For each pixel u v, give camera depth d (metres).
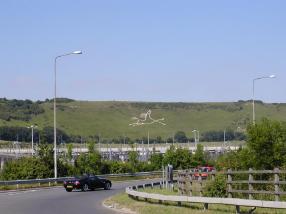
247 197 26.39
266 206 19.94
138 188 40.41
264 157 31.72
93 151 78.88
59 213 24.59
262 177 29.50
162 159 91.62
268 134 31.86
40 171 59.94
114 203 29.78
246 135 32.91
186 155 89.25
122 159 103.44
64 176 63.75
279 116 196.00
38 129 175.75
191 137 191.62
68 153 81.12
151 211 23.64
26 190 48.19
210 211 22.23
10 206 29.08
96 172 74.88
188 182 32.41
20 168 59.62
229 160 36.19
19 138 168.00
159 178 76.69
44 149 62.53
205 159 92.00
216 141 169.12
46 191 46.28
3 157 97.25
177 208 24.28
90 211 25.55
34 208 27.62
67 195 40.03
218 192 27.31
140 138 192.62
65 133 181.62
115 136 194.75
